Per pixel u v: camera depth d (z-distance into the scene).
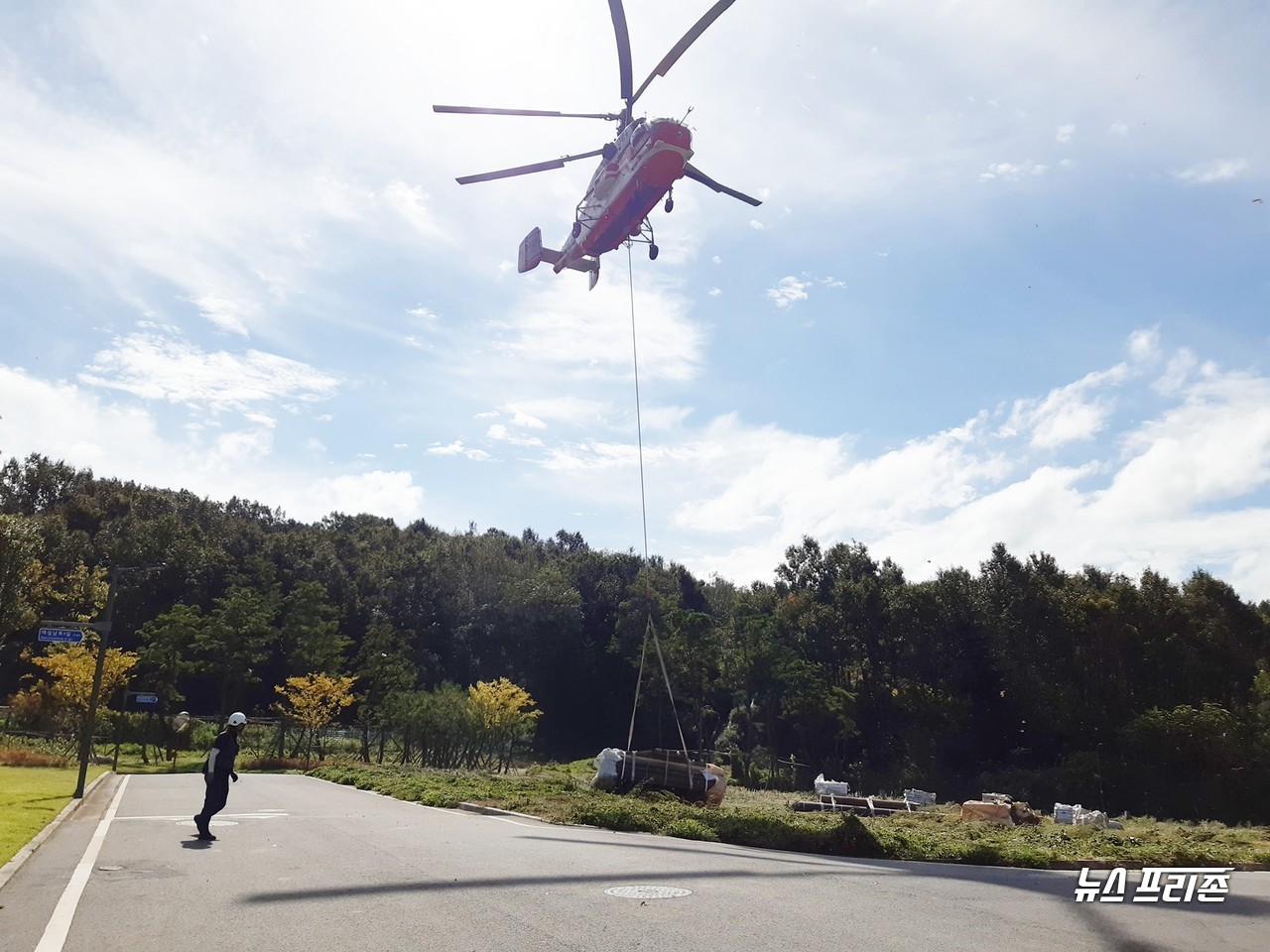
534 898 7.55
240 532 92.81
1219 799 42.97
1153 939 6.65
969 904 7.88
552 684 83.06
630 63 18.62
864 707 64.62
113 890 8.08
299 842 11.52
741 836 13.87
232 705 66.94
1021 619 56.91
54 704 51.19
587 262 23.84
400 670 58.25
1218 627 51.41
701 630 68.94
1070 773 47.56
